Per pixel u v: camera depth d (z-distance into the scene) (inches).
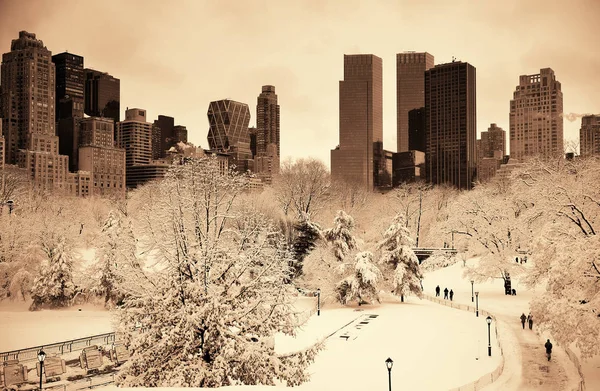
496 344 1596.9
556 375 1269.7
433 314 2190.0
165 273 892.0
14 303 2426.2
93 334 1706.4
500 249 2721.5
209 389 743.1
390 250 2613.2
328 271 2554.1
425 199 4643.2
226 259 941.8
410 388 1140.5
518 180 3068.4
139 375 800.3
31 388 1106.7
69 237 2657.5
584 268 1296.8
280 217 3196.4
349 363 1365.7
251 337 892.6
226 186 1045.2
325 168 5064.0
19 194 3644.2
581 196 1617.9
